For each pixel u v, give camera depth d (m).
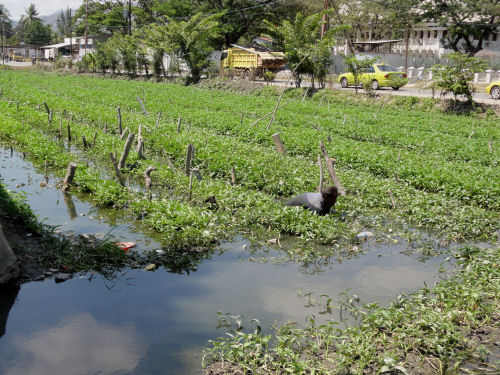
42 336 6.30
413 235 10.52
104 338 6.28
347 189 13.25
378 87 40.12
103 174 14.65
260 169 14.20
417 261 9.34
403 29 57.81
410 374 5.51
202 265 8.82
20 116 23.78
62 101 28.56
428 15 50.31
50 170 15.26
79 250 8.79
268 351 5.95
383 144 21.52
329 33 39.91
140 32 58.38
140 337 6.32
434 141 20.92
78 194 12.84
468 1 47.53
